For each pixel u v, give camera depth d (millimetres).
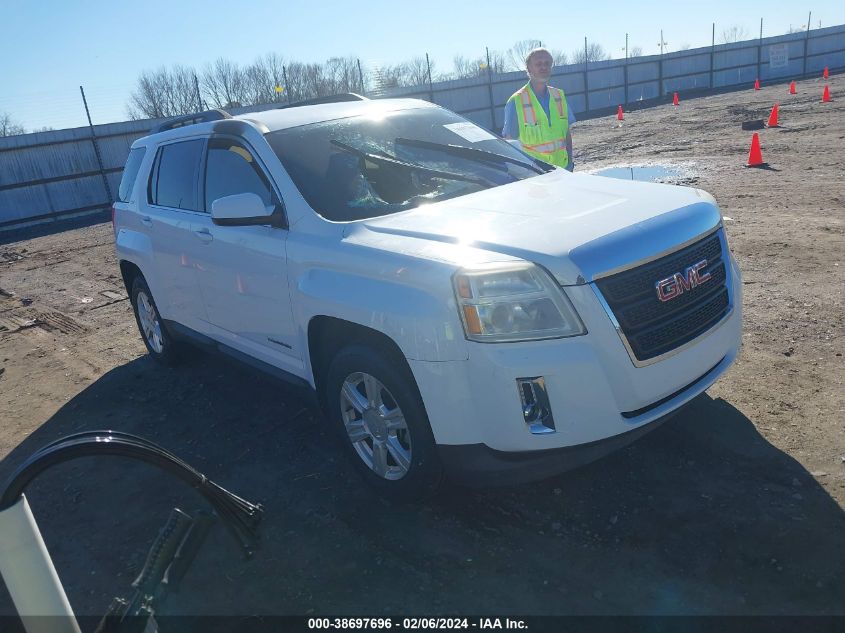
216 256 4352
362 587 2977
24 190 20594
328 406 3787
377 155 4164
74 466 4371
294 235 3748
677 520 3143
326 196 3822
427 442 3188
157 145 5281
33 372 6305
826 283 5844
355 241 3434
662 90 39562
